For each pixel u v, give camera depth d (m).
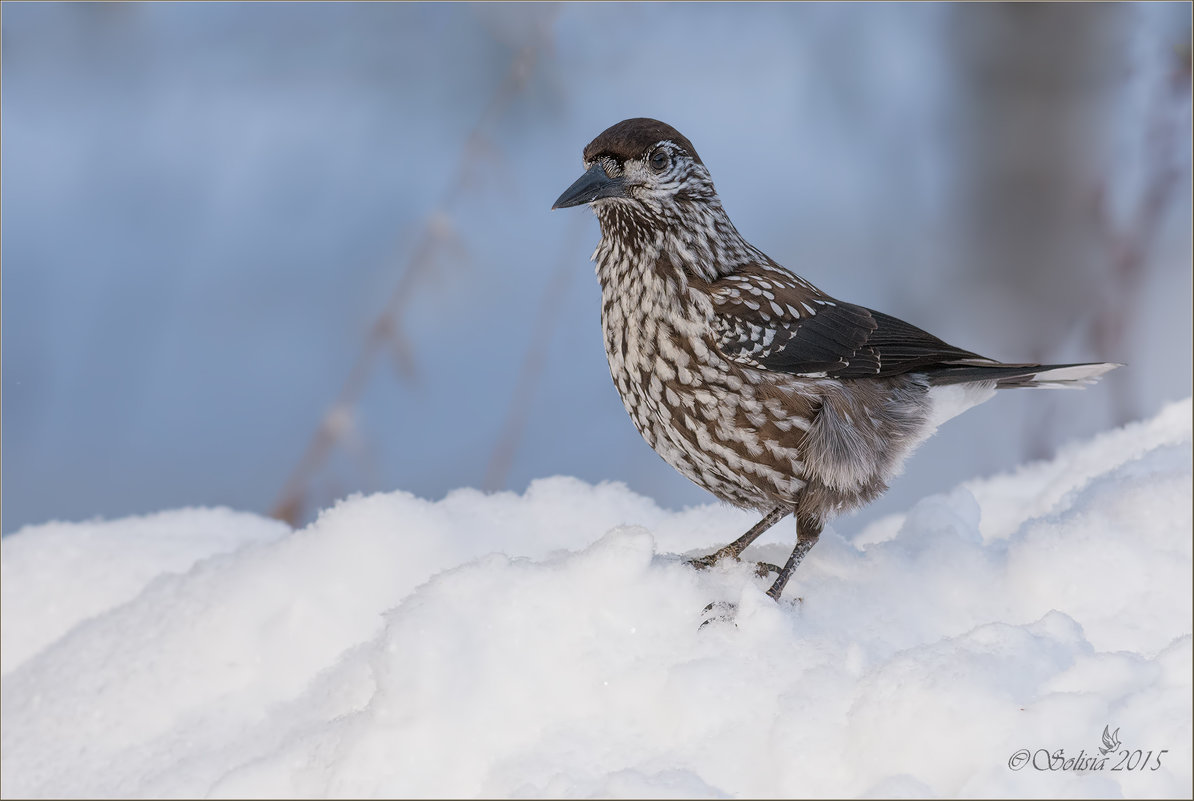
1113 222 13.88
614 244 8.13
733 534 8.95
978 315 15.59
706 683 6.03
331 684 7.02
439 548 8.16
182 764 6.64
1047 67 14.96
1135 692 5.50
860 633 6.78
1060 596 7.08
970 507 8.28
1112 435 10.53
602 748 5.95
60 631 8.82
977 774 5.12
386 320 11.52
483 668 6.29
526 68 11.70
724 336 7.84
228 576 8.04
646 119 8.13
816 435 7.90
